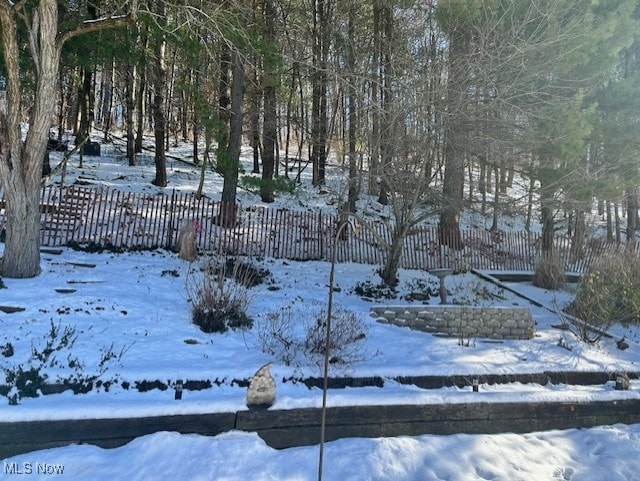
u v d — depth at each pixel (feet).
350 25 44.47
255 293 28.84
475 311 26.58
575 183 33.47
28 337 19.06
